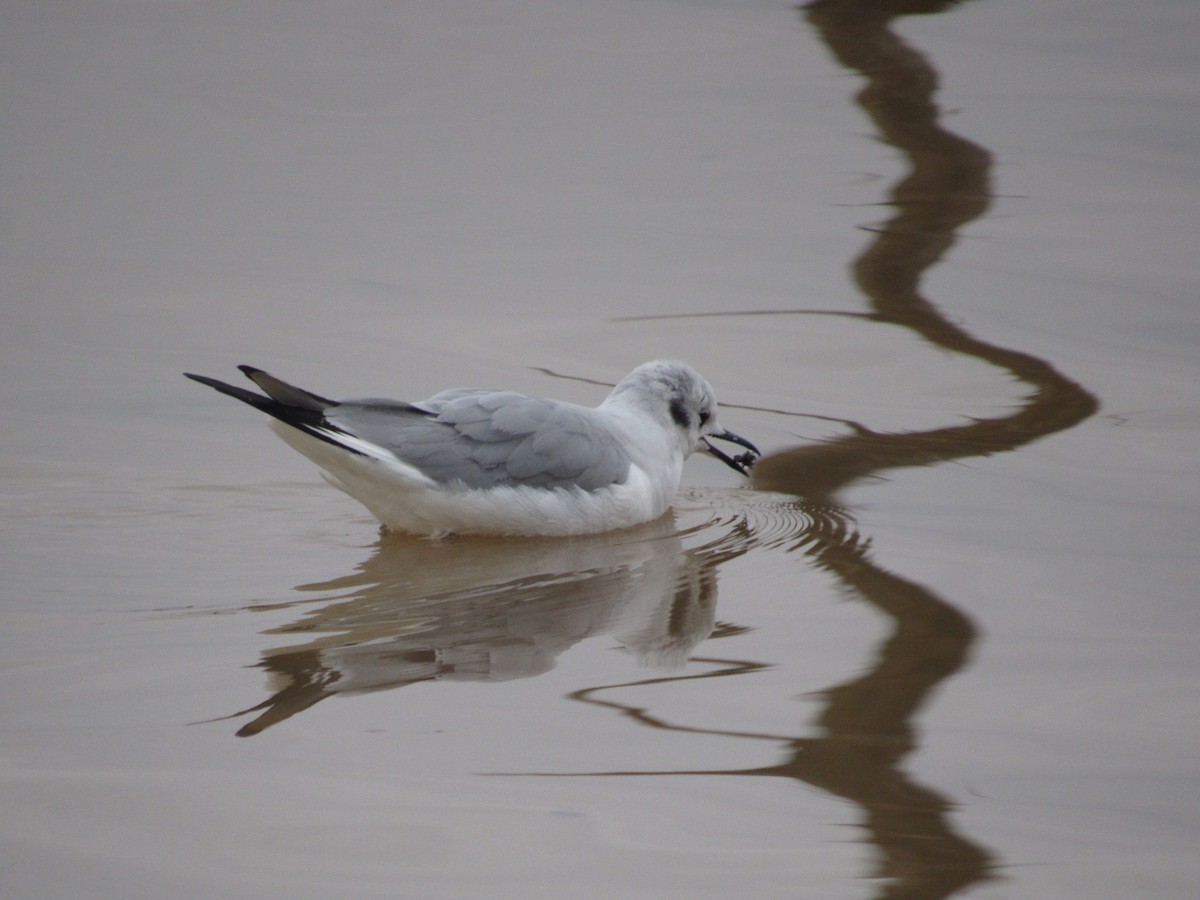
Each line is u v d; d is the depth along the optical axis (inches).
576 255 734.5
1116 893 276.4
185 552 444.8
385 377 599.8
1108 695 355.3
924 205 786.8
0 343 627.5
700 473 559.2
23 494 485.1
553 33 1016.9
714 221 771.4
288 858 282.7
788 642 387.2
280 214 776.3
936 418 579.5
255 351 625.9
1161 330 653.3
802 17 1038.4
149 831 289.7
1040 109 890.1
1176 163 825.5
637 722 339.0
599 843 290.4
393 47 991.6
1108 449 542.9
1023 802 306.0
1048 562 443.8
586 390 591.8
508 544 470.3
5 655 366.3
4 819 292.0
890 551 457.1
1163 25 997.2
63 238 740.7
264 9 1061.8
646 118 893.8
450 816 297.4
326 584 424.2
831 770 318.3
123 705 340.8
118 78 937.5
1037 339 646.5
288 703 344.5
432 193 804.6
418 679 360.5
